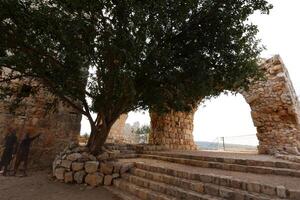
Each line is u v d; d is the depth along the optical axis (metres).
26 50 5.50
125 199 5.21
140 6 4.68
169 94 6.34
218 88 7.39
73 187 6.19
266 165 5.76
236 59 6.00
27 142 8.06
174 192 4.80
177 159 7.62
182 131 14.02
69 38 4.61
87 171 6.58
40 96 9.83
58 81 5.94
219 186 4.53
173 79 5.77
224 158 6.57
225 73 6.25
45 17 4.56
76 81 6.08
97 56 5.30
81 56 5.21
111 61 5.35
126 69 5.01
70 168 6.72
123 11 4.63
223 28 5.52
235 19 5.43
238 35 5.73
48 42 5.48
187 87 6.10
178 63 5.85
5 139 8.79
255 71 6.67
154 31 5.14
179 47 6.05
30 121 9.44
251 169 5.62
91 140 7.66
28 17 4.55
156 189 5.26
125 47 4.69
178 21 5.50
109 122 7.20
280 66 11.15
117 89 5.38
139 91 6.35
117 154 8.89
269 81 11.41
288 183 4.29
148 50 5.26
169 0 5.18
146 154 9.68
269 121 11.15
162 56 5.32
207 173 5.27
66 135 10.15
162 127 12.92
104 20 4.95
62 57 5.91
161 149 11.32
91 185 6.33
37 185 6.33
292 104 10.40
